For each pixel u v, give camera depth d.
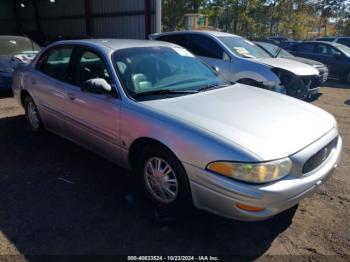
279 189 2.32
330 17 46.72
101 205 3.10
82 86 3.28
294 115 3.00
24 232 2.70
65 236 2.66
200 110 2.88
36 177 3.64
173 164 2.71
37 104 4.51
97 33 16.80
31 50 8.91
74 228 2.76
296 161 2.44
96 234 2.69
